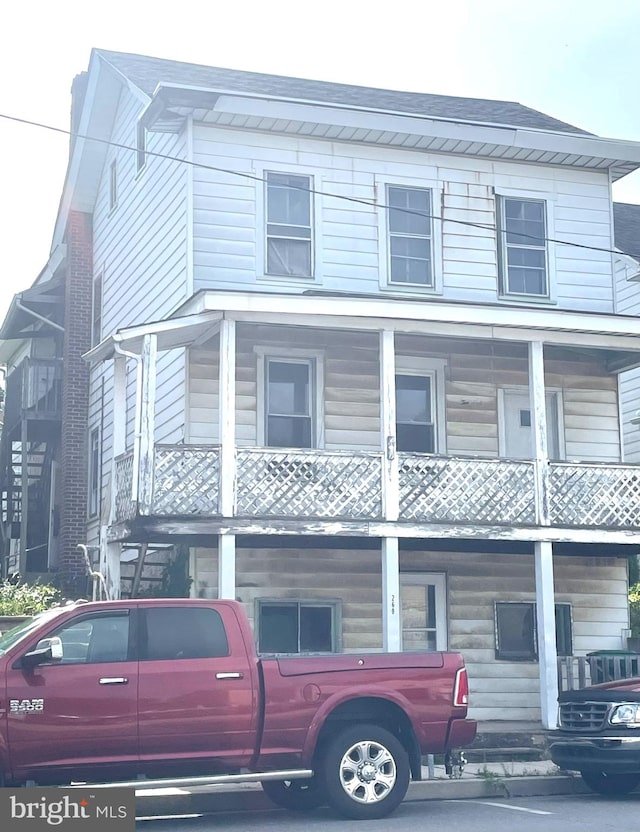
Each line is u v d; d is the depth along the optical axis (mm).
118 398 17625
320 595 18734
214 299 16219
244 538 17266
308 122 19625
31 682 10242
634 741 12414
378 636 18953
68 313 25453
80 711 10305
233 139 19531
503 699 19516
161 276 20312
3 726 10070
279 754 10906
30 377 25609
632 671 17766
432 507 17266
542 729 17109
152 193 21203
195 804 12148
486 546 18938
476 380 20234
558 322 17656
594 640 20312
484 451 20078
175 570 18219
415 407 19891
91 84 23656
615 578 20641
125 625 10742
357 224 20125
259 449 16594
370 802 11125
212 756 10703
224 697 10758
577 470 18062
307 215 19828
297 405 19125
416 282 20422
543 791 13586
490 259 20891
